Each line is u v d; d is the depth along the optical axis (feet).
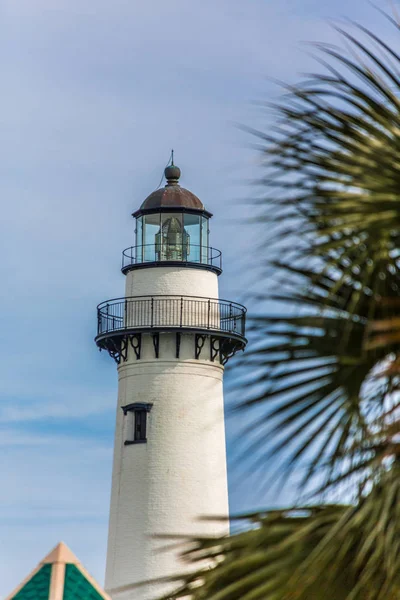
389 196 44.42
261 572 45.80
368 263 46.11
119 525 277.85
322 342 47.39
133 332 284.00
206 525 273.95
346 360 46.09
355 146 46.60
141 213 291.38
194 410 281.95
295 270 47.93
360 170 45.73
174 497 274.77
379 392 47.24
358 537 45.03
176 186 295.48
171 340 284.41
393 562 43.60
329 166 46.52
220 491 282.15
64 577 79.46
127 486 279.28
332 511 45.96
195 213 291.99
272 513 46.24
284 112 48.26
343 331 46.83
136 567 270.26
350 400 46.16
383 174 44.98
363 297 46.65
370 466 43.57
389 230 44.19
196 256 290.97
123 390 288.10
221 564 47.60
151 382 282.97
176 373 282.97
